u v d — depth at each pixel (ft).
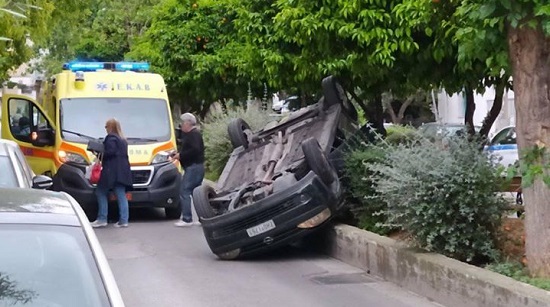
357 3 41.09
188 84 87.66
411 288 32.81
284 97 106.73
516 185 35.73
